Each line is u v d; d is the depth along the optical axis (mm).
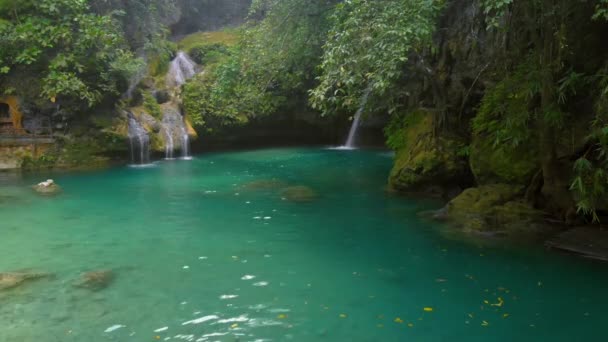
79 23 15250
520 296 5734
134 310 5438
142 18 19469
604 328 4973
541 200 8594
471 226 8250
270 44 13164
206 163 16375
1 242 7898
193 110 18922
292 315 5309
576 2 7594
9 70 14930
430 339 4789
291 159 17266
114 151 16016
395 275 6414
